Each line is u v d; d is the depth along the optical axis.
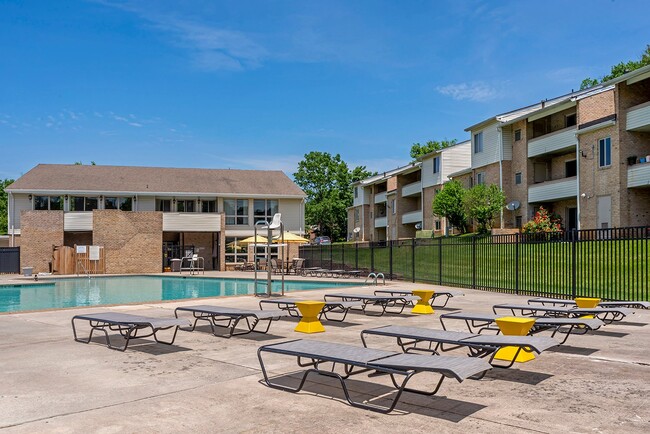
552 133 31.36
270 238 16.56
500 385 5.99
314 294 17.20
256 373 6.57
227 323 10.88
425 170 46.44
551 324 7.92
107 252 35.56
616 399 5.41
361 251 34.22
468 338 6.70
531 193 33.19
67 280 30.83
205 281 29.69
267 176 47.41
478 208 33.28
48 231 36.62
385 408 5.11
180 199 42.75
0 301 20.28
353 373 6.41
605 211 27.34
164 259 39.22
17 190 39.22
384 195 55.84
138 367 6.91
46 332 9.80
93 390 5.80
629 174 26.11
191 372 6.62
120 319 8.40
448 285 20.56
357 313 12.63
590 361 7.24
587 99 29.02
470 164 43.97
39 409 5.11
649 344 8.50
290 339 9.00
